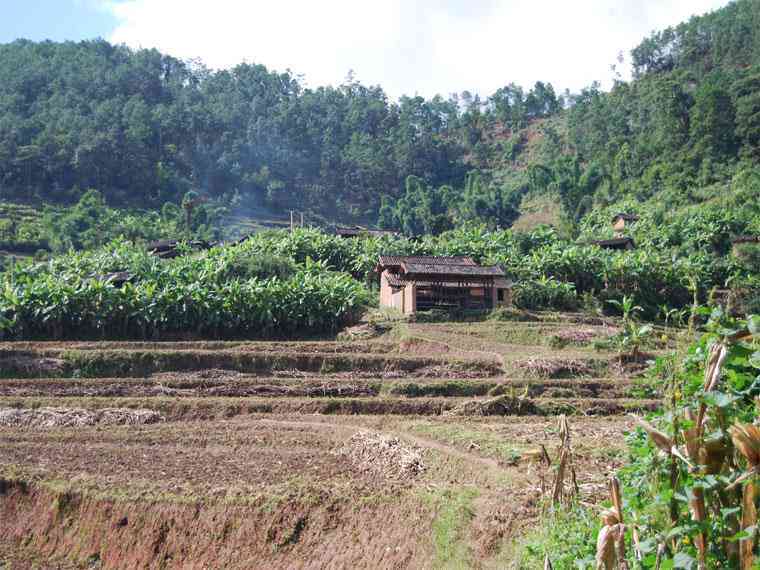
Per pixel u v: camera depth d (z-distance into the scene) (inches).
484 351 1716.3
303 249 2689.5
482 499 676.7
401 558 645.3
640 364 1531.7
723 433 288.8
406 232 5059.1
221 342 1758.1
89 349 1642.5
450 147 7116.1
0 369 1524.4
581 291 2497.5
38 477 868.0
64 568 753.0
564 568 439.5
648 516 335.0
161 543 746.2
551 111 7559.1
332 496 751.1
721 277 2564.0
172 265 2263.8
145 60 7106.3
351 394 1397.6
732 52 5492.1
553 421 1131.9
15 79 6082.7
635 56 6328.7
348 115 7086.6
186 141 6033.5
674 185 4069.9
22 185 4798.2
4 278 2100.1
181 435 1099.9
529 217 4864.7
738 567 284.5
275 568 690.8
